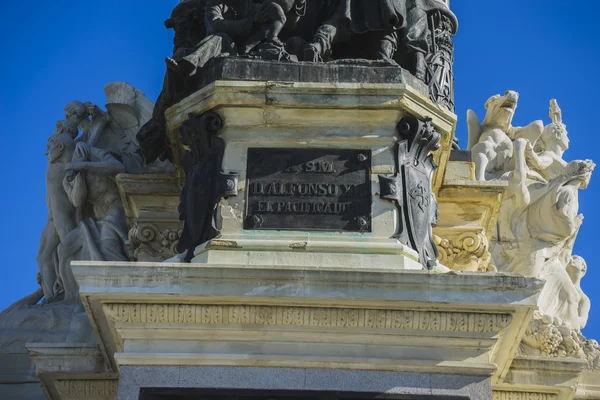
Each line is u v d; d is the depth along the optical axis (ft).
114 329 41.22
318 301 40.06
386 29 47.06
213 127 44.24
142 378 39.68
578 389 51.24
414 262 42.19
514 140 61.77
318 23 48.52
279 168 43.65
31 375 50.03
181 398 39.58
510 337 42.01
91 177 54.54
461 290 40.37
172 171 49.73
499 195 49.21
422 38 47.88
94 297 40.52
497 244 56.80
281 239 42.27
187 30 50.24
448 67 49.03
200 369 39.83
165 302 40.40
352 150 43.98
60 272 53.83
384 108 44.32
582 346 51.83
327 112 44.29
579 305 57.77
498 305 40.29
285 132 44.27
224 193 43.04
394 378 39.83
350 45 47.96
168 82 45.98
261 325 40.32
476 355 40.37
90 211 55.21
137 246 49.34
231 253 41.83
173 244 49.01
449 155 49.26
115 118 57.67
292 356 39.96
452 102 48.55
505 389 46.19
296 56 46.29
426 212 43.83
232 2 48.91
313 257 41.78
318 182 43.37
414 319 40.34
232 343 40.32
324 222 42.70
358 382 39.68
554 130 61.77
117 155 55.83
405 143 44.19
